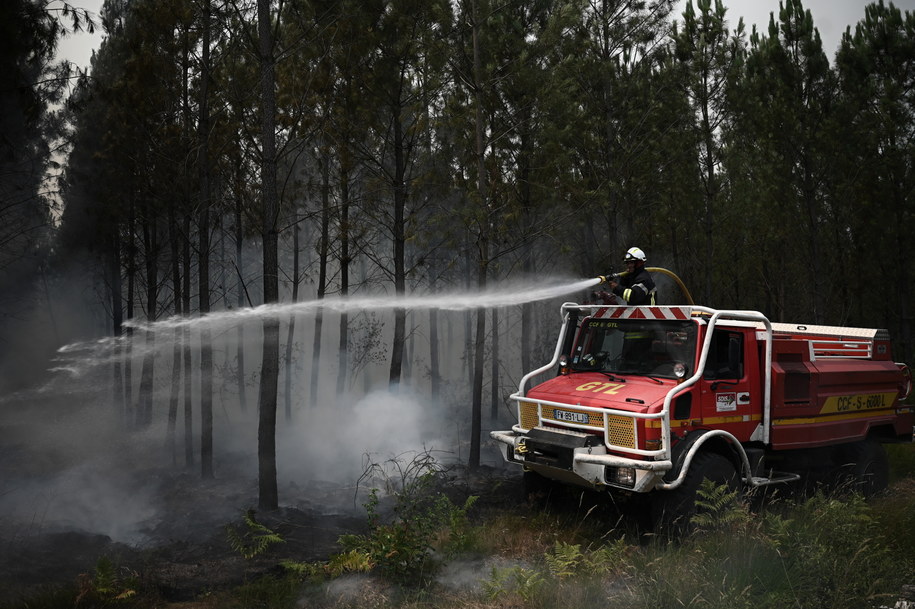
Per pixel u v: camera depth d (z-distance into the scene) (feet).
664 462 22.21
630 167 44.68
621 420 23.18
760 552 19.67
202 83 38.27
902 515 24.53
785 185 53.47
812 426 27.53
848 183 56.13
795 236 57.41
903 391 32.27
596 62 42.27
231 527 24.80
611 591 19.54
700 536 22.12
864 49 56.75
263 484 28.25
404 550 21.07
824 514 21.99
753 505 27.02
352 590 20.02
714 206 58.08
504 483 32.27
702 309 24.13
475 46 35.63
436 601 19.15
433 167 41.65
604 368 26.76
